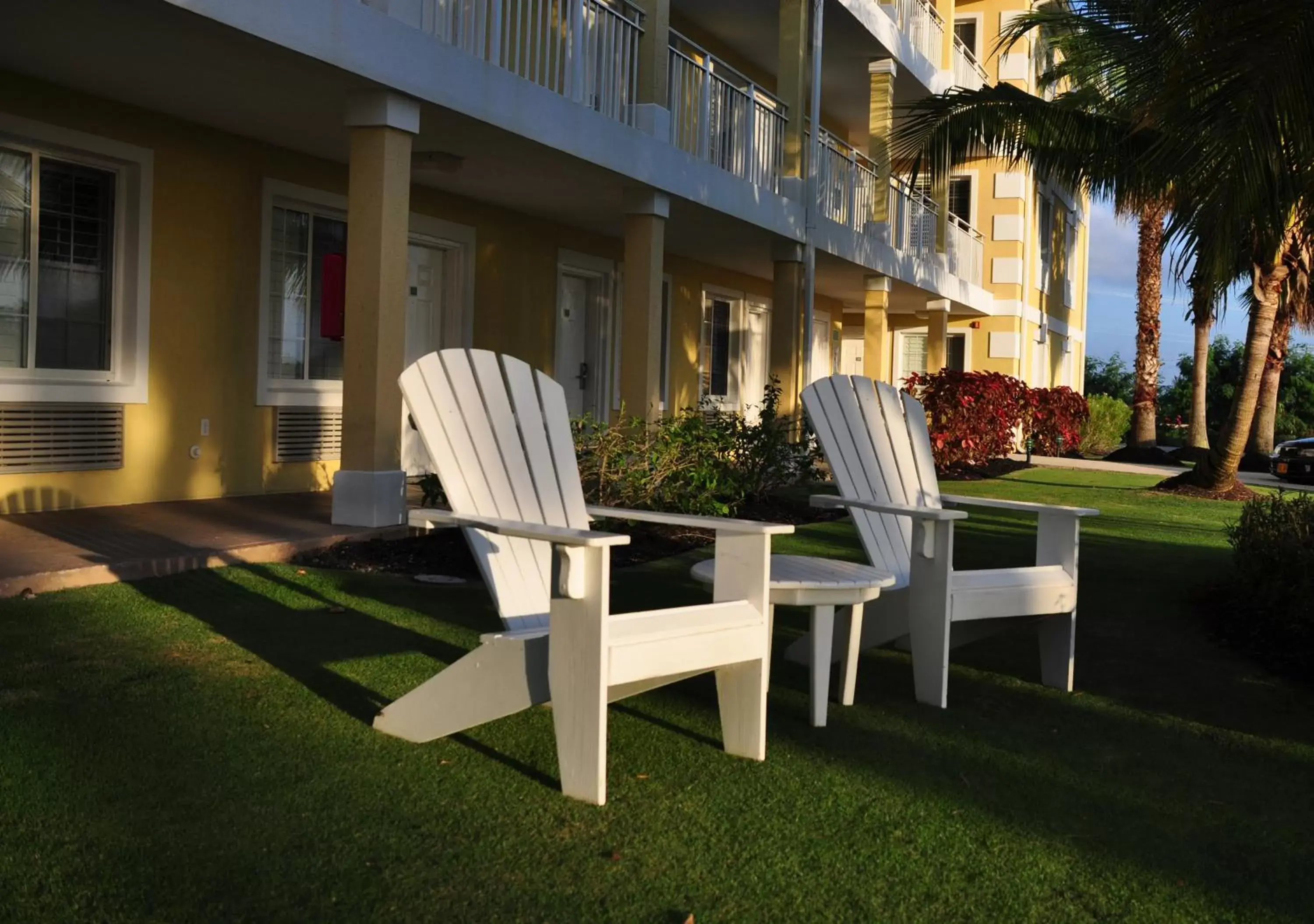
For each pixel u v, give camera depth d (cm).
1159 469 1819
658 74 924
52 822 258
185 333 767
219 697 357
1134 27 930
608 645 285
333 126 750
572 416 1186
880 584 372
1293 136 684
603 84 858
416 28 658
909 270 1562
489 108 717
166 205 745
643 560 670
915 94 1611
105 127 700
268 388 833
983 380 1490
